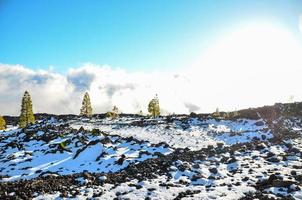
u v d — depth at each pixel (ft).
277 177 61.72
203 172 71.92
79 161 114.11
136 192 59.00
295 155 82.43
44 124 226.17
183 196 56.08
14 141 157.48
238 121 218.59
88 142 138.21
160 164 82.02
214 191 58.54
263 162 79.05
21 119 294.25
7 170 113.70
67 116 347.36
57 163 115.03
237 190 58.65
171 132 188.65
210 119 231.30
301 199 52.03
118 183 65.41
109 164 103.50
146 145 126.62
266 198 52.21
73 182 66.08
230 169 75.20
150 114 355.15
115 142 133.18
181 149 120.37
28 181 65.77
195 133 183.11
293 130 157.89
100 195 57.21
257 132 161.89
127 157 107.45
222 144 108.88
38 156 126.41
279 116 214.69
